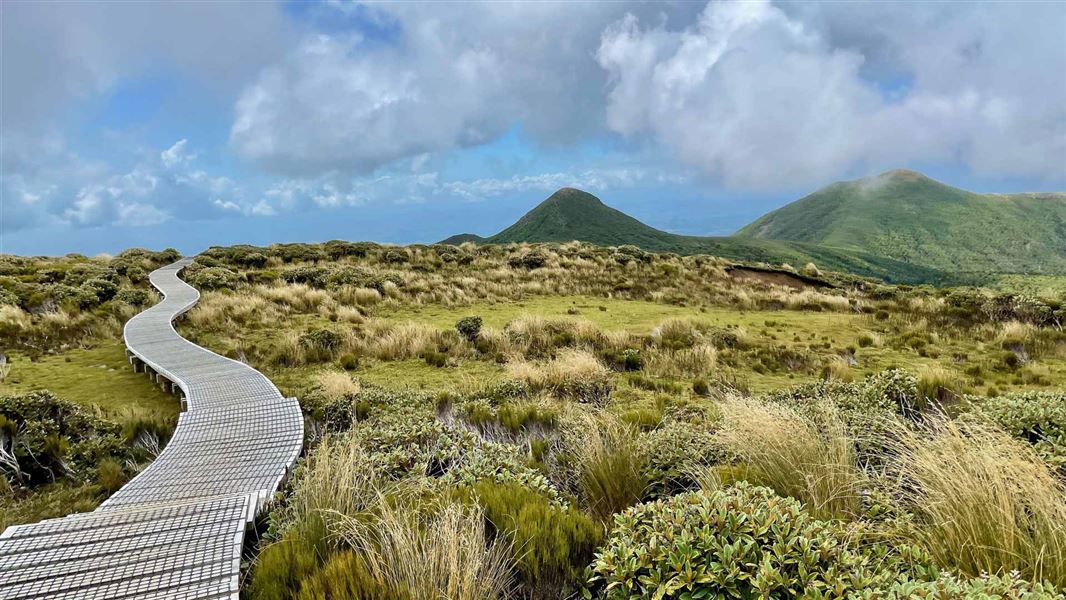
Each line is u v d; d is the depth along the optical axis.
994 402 4.61
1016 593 1.75
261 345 12.34
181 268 27.45
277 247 32.38
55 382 9.62
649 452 4.24
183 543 3.30
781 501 2.56
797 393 7.11
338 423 6.85
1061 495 2.61
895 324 14.83
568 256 28.12
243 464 5.39
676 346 11.82
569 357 10.02
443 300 18.80
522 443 5.69
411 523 2.88
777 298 18.94
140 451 6.32
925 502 2.89
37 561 3.07
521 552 2.73
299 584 2.60
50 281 20.73
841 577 1.94
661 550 2.19
